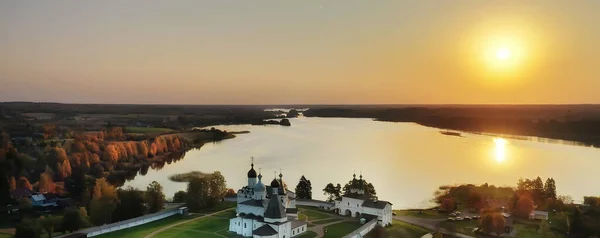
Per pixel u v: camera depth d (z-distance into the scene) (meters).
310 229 164.12
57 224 167.25
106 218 178.12
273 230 146.75
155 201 193.38
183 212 183.12
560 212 194.25
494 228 173.12
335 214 187.50
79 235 151.38
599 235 171.00
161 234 155.50
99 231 155.38
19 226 163.00
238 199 181.12
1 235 171.62
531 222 191.88
